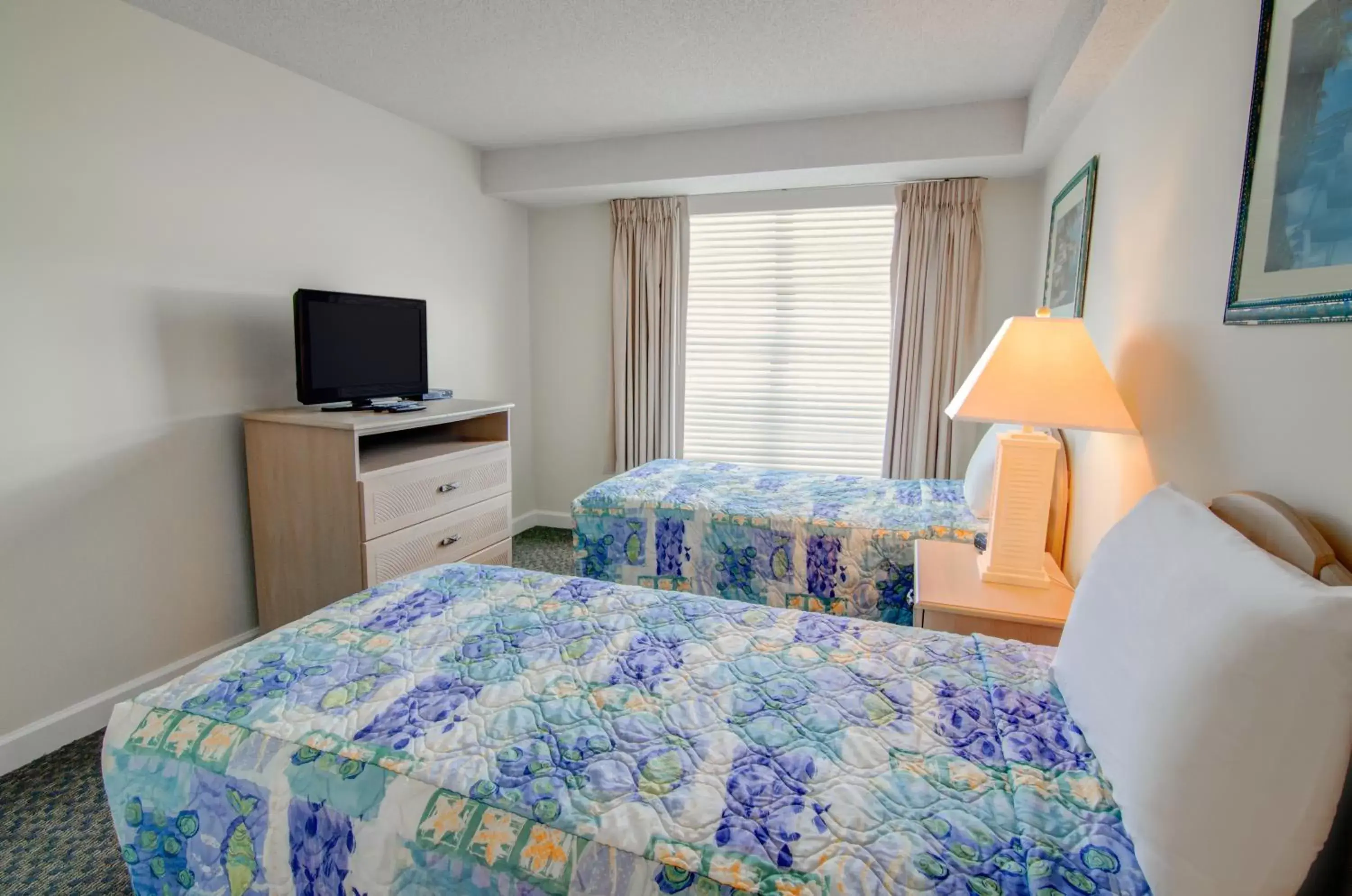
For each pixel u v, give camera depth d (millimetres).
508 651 1337
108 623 2137
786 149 3264
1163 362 1536
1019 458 1763
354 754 1013
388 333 2783
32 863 1576
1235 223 1209
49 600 1983
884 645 1375
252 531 2533
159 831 1076
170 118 2221
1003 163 3111
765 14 2195
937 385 3533
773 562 2451
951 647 1365
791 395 3951
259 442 2441
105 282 2068
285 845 991
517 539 4219
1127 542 1095
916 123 3062
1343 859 783
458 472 2809
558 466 4461
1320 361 932
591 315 4238
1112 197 2018
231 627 2523
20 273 1870
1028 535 1779
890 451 3652
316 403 2504
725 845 839
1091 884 764
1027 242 3410
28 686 1947
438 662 1291
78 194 1986
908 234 3484
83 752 1992
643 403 4074
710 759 1007
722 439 4098
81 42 1970
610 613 1526
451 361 3654
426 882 900
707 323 4039
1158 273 1596
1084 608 1135
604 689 1202
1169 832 740
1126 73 1918
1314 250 944
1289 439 1007
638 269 3982
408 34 2332
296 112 2668
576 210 4176
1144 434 1618
